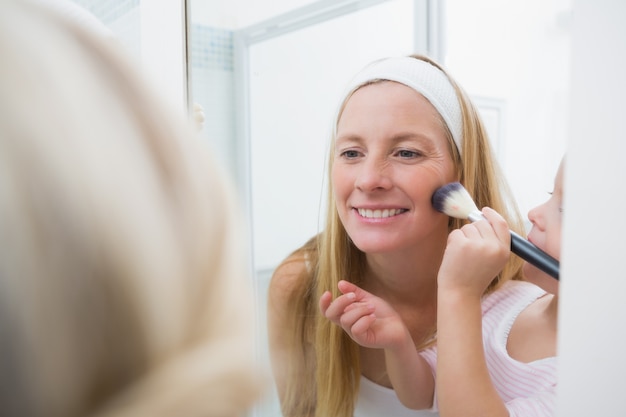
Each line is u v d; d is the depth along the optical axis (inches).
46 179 5.7
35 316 5.8
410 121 15.8
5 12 6.4
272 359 21.1
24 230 5.6
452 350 13.5
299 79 20.7
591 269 9.1
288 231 21.2
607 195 8.8
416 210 16.1
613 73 8.7
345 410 18.7
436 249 16.3
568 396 9.5
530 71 14.6
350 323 17.2
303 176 20.6
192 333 6.9
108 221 6.0
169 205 6.7
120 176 6.2
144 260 6.2
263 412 20.7
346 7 19.2
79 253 5.8
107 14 28.6
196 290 7.0
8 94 5.9
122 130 6.5
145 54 25.8
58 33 6.7
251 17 22.7
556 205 13.5
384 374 17.7
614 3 8.6
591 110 8.9
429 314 16.8
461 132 15.6
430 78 15.7
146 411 6.2
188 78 24.6
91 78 6.5
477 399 13.2
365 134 16.6
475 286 13.8
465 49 15.9
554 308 14.1
